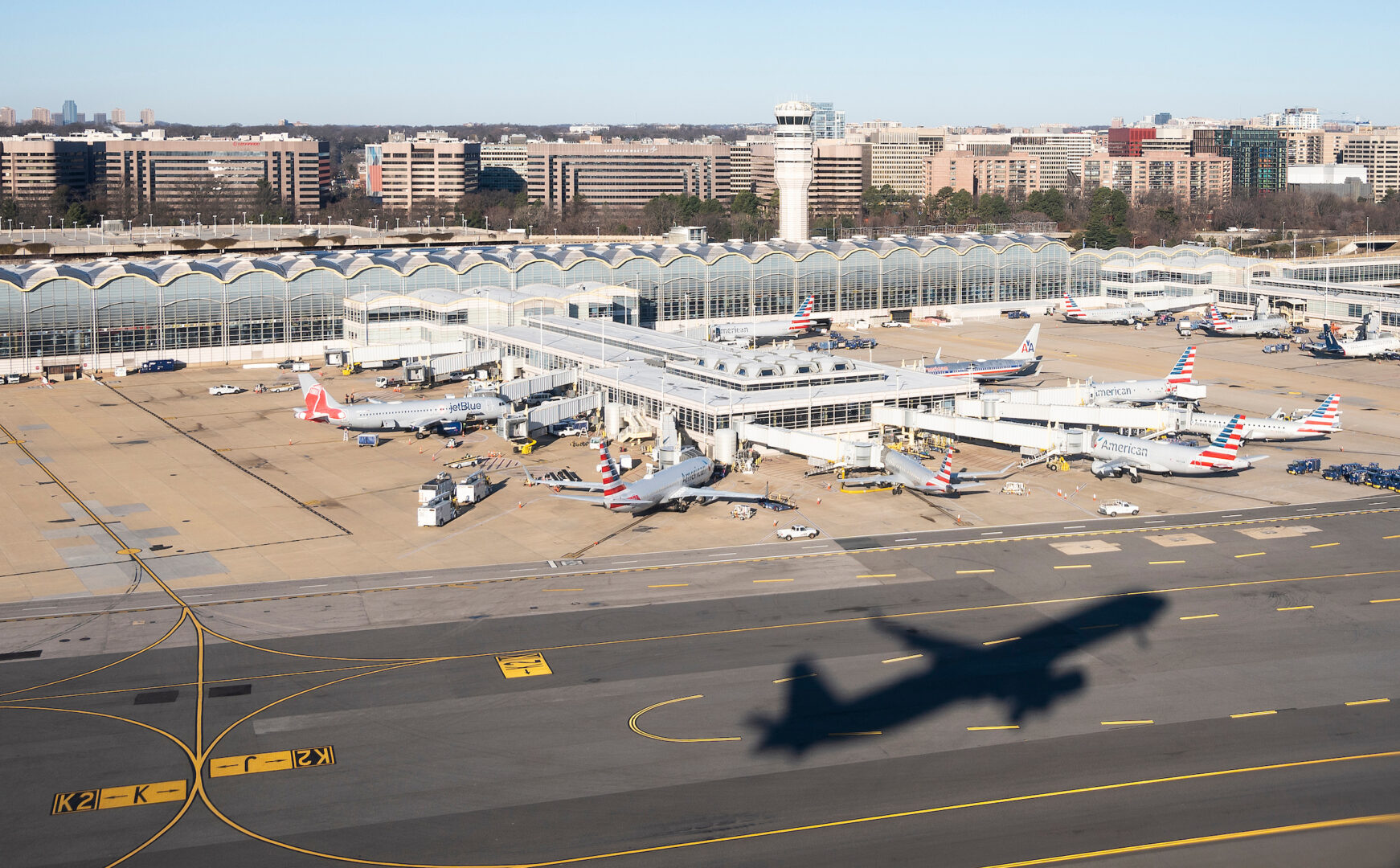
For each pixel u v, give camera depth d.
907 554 115.00
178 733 78.75
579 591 105.19
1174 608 100.31
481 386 195.25
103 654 91.44
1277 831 67.12
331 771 74.00
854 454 142.12
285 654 91.44
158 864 64.38
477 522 126.38
